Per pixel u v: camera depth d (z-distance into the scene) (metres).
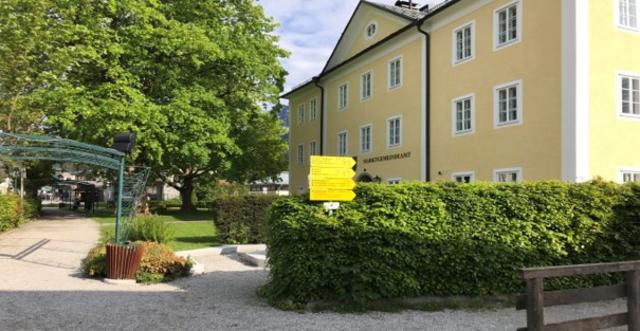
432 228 8.09
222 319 7.15
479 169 19.31
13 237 17.89
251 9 30.16
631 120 16.33
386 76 26.12
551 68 16.30
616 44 16.27
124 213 14.44
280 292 7.90
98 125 23.19
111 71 24.09
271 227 8.12
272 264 8.18
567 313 7.89
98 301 8.25
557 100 16.03
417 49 23.36
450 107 21.08
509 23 18.25
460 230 8.22
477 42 19.61
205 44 25.36
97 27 23.78
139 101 24.20
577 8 15.61
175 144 25.55
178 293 8.97
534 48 16.98
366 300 7.77
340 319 7.21
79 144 11.51
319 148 35.12
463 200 8.31
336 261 7.77
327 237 7.73
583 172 15.30
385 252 7.82
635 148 16.33
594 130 15.60
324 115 34.25
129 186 13.34
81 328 6.66
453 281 8.17
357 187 8.15
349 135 30.33
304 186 37.62
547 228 8.62
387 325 6.95
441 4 23.02
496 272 8.31
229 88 29.67
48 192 73.00
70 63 18.92
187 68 27.25
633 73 16.48
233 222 16.14
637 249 9.01
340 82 31.83
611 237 8.97
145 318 7.19
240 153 27.91
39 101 19.58
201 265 11.77
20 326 6.71
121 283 9.79
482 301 8.20
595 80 15.77
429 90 22.47
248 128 33.00
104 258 10.50
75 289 9.20
